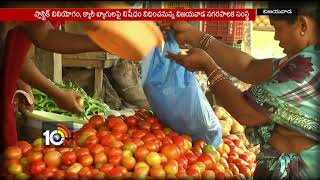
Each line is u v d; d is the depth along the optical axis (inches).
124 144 89.1
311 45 75.8
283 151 78.3
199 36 95.2
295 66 74.5
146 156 87.0
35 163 83.4
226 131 126.4
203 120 97.0
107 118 100.7
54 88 105.7
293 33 76.2
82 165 85.0
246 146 131.1
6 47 89.6
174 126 98.9
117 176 83.5
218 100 81.5
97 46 93.1
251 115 77.5
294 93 74.0
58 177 81.4
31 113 107.0
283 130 78.0
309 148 76.3
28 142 98.9
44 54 133.7
